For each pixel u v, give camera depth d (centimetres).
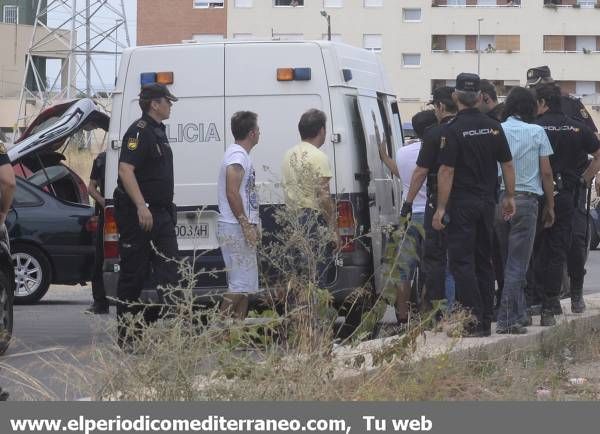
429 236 2262
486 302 2197
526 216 2280
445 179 2162
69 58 12056
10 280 2408
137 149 2286
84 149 9050
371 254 2473
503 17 19412
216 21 19512
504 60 19450
